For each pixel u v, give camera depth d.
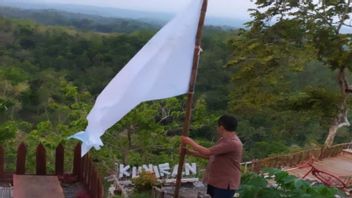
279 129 21.89
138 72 5.34
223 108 37.16
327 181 9.50
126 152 16.77
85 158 6.82
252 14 20.48
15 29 79.69
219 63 42.62
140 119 16.41
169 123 18.25
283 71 19.39
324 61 19.70
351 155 15.05
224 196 5.66
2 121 32.88
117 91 5.32
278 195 5.94
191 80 5.43
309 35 19.44
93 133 5.30
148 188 11.61
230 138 5.62
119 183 12.13
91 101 18.92
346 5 19.39
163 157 17.02
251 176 6.43
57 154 7.04
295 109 20.45
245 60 19.91
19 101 44.03
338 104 19.72
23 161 6.93
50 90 49.22
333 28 19.31
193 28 5.43
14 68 51.88
